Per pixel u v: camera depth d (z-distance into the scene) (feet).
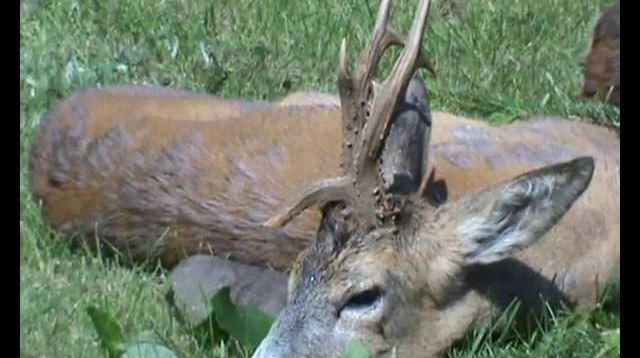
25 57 50.80
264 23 55.06
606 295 37.83
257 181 40.55
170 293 37.60
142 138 42.04
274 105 45.14
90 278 39.83
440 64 52.49
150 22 54.54
